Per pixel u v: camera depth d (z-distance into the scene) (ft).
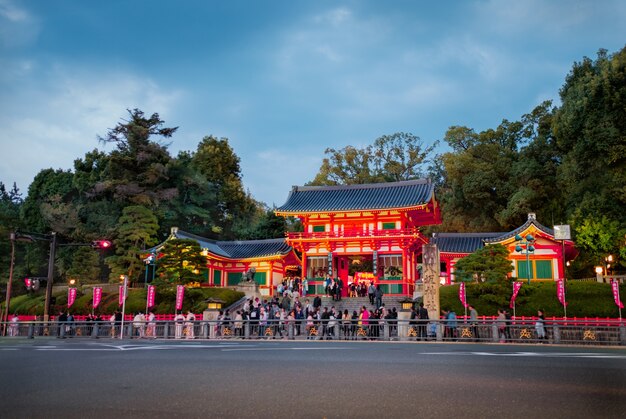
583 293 125.18
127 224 193.26
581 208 156.04
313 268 169.99
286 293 137.18
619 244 145.89
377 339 84.89
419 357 48.21
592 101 154.61
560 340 78.07
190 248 152.87
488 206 214.90
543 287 128.88
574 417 22.50
